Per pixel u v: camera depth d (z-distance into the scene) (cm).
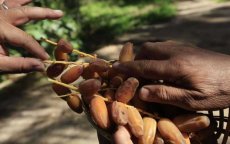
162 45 42
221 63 39
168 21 245
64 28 186
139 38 208
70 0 228
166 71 39
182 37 205
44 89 147
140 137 40
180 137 40
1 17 43
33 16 44
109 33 221
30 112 131
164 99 39
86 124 120
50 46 169
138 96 42
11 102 140
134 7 296
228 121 42
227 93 38
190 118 41
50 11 45
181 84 39
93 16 270
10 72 40
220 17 244
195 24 231
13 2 51
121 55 48
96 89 42
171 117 42
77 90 44
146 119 41
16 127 123
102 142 46
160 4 299
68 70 45
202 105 38
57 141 112
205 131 42
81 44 193
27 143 113
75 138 113
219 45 186
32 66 40
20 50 162
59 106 133
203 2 300
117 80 44
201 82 38
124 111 40
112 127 41
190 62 38
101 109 41
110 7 300
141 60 41
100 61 45
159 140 40
